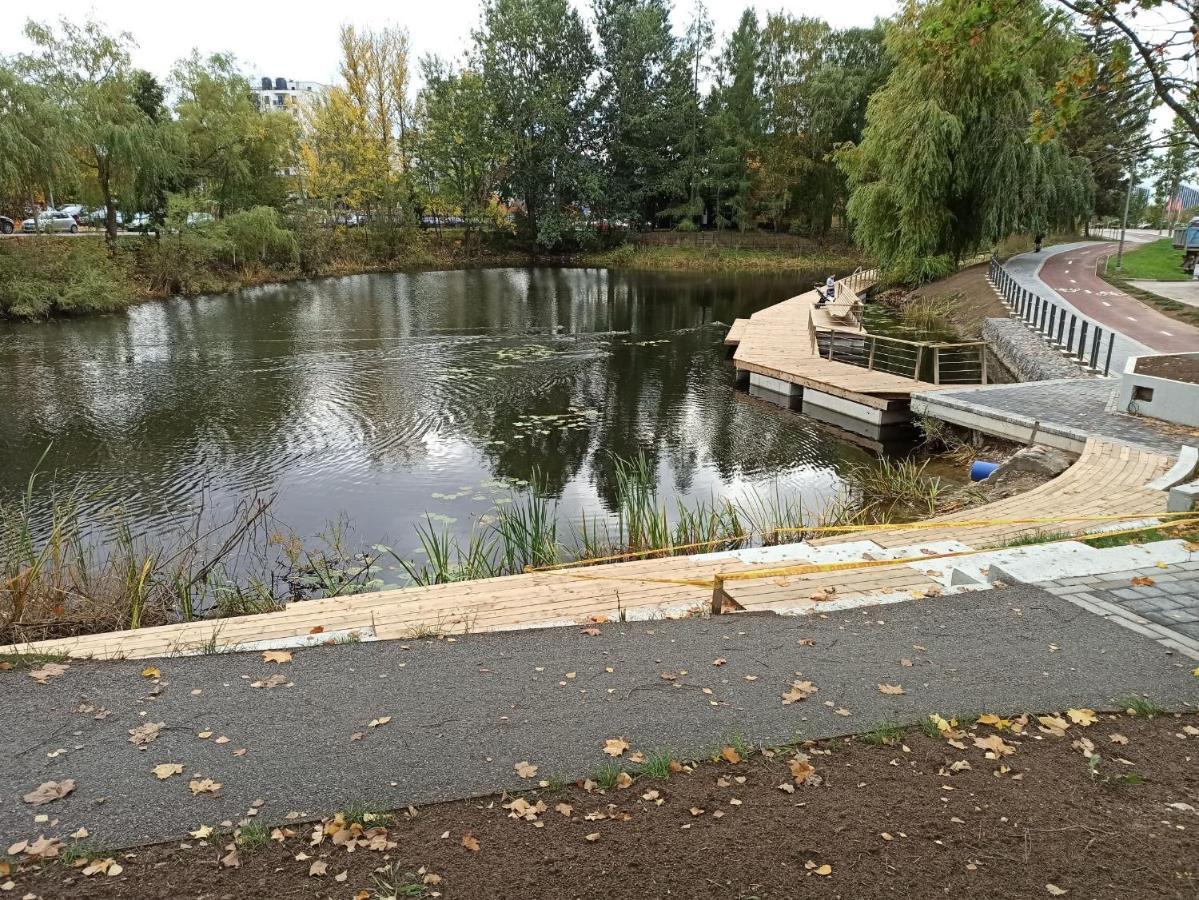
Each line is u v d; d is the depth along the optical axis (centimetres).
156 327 2370
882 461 1180
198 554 819
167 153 3164
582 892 239
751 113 5297
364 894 238
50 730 327
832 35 5097
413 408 1458
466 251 5222
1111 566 511
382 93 4856
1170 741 323
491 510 976
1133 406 1077
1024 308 2130
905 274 3169
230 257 3641
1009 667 385
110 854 254
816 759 310
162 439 1234
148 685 368
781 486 1090
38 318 2473
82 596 630
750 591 504
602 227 5562
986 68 822
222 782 293
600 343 2231
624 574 593
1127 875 246
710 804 282
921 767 305
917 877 246
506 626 483
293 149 4478
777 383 1611
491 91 4872
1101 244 4706
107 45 3022
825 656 400
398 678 378
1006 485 912
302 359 1900
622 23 5088
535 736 326
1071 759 310
